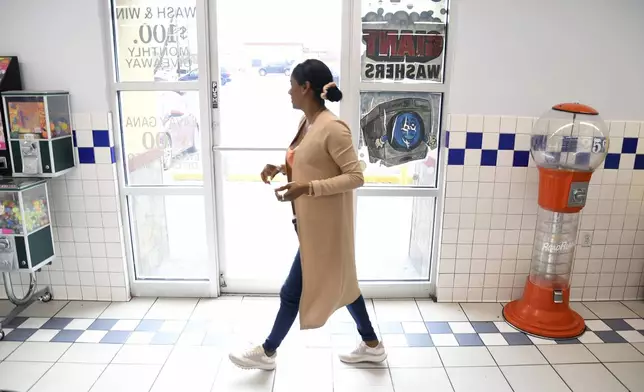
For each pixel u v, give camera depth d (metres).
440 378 2.27
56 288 2.98
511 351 2.50
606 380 2.27
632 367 2.37
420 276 3.12
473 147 2.75
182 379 2.25
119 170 2.82
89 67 2.62
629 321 2.80
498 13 2.59
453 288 2.99
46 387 2.17
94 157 2.75
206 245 3.00
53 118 2.53
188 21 2.66
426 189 2.88
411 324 2.75
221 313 2.85
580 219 2.90
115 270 2.93
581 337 2.63
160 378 2.25
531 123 2.73
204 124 2.75
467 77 2.67
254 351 2.27
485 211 2.85
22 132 2.48
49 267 2.94
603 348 2.53
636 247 2.96
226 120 2.79
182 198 2.99
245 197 3.60
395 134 2.82
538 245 2.78
